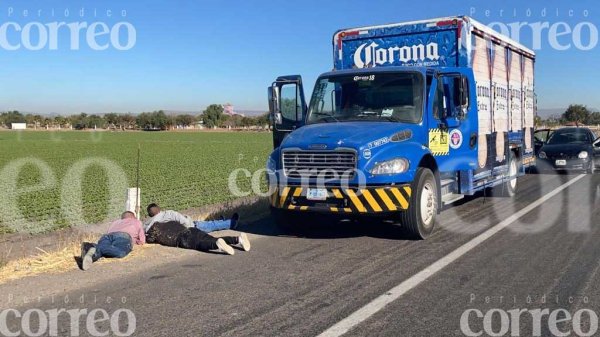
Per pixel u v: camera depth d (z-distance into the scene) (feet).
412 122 30.94
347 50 38.93
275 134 35.22
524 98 50.52
